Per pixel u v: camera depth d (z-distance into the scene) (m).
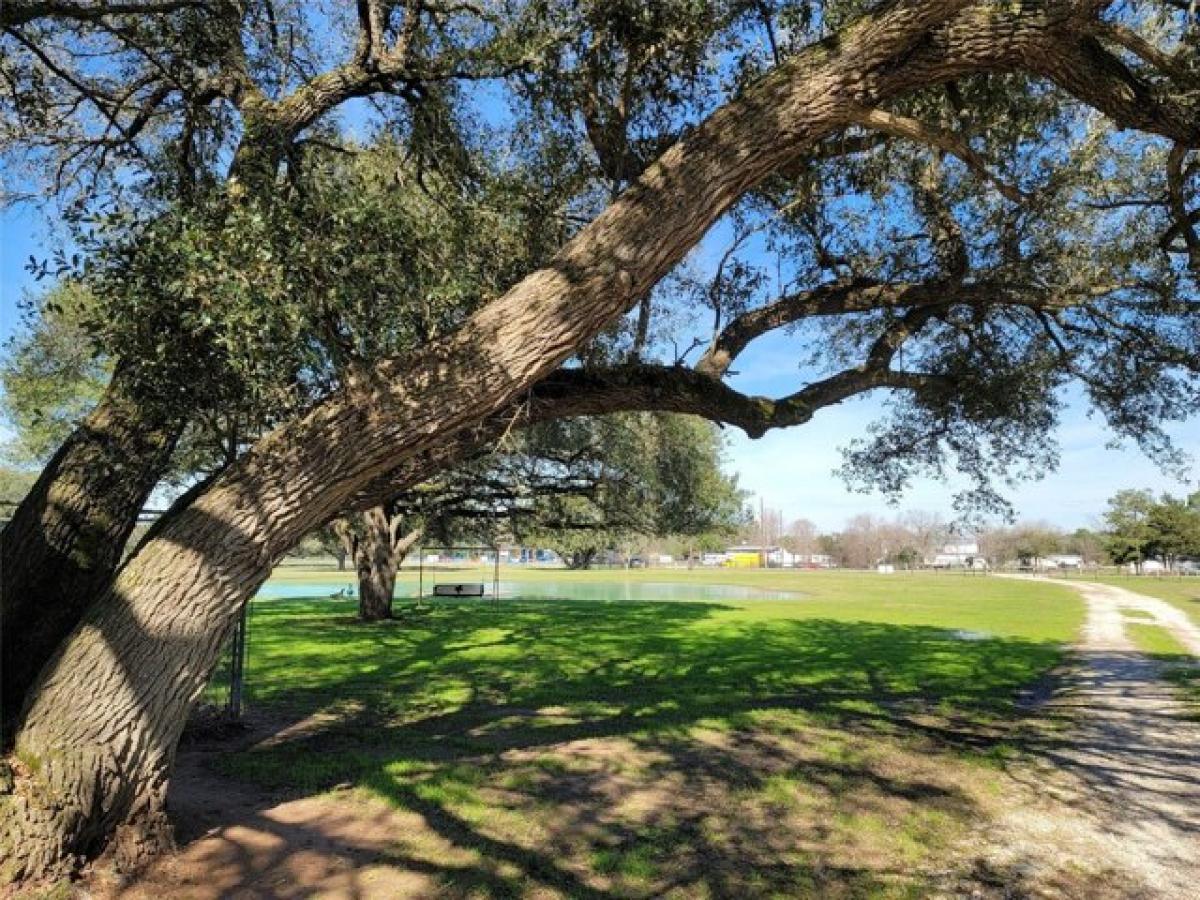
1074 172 6.83
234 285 3.75
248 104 6.01
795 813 5.54
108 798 3.91
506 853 4.66
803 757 6.94
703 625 19.58
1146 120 4.70
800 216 7.58
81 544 4.72
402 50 6.39
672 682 11.05
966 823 5.53
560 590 40.62
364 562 20.64
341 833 4.89
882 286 7.59
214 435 5.06
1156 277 7.91
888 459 10.11
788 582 48.94
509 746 7.17
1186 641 17.33
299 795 5.63
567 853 4.71
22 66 6.54
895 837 5.20
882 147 7.28
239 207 4.12
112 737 3.87
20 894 3.59
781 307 7.46
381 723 8.23
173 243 3.87
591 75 6.06
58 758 3.74
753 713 8.68
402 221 4.63
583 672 11.90
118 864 3.99
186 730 7.36
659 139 6.57
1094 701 10.20
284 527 4.14
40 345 13.03
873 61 4.16
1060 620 21.81
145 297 4.12
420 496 18.06
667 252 4.19
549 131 6.65
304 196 4.59
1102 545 66.44
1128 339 8.48
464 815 5.27
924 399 8.88
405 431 4.09
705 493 20.14
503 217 6.31
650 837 5.00
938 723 8.62
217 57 6.41
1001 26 4.12
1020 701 10.16
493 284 5.75
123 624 3.91
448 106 6.73
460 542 26.89
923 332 9.05
